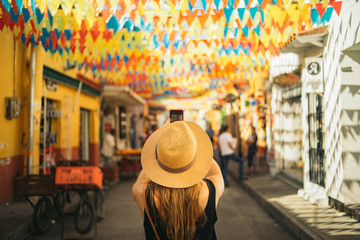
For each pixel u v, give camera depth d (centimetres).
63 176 591
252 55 1027
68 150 1168
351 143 649
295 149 1100
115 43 843
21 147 838
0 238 514
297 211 673
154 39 843
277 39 785
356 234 511
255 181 1132
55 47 845
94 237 595
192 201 188
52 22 636
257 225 668
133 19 589
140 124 2997
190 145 187
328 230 535
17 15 610
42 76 912
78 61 1034
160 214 189
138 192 199
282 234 604
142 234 615
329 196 719
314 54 795
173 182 187
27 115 859
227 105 2589
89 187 600
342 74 651
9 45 785
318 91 732
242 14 562
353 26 593
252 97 1720
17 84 822
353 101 649
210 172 218
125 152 1467
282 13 625
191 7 534
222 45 926
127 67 1211
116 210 819
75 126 1305
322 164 787
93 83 1486
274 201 782
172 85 1670
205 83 1667
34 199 805
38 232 601
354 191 648
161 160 189
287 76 959
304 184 864
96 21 695
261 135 1720
